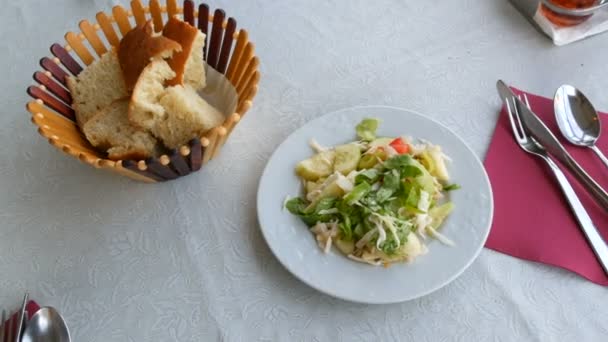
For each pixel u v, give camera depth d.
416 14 0.68
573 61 0.62
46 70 0.55
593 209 0.52
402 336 0.48
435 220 0.51
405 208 0.51
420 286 0.48
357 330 0.49
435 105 0.61
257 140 0.60
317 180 0.54
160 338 0.50
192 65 0.56
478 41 0.65
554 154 0.55
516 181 0.55
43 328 0.48
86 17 0.70
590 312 0.48
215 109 0.57
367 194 0.51
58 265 0.53
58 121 0.53
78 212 0.56
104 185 0.58
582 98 0.58
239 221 0.55
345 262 0.50
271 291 0.51
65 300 0.52
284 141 0.56
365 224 0.50
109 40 0.61
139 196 0.57
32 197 0.57
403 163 0.51
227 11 0.70
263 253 0.53
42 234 0.55
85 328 0.50
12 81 0.66
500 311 0.49
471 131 0.59
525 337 0.48
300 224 0.52
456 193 0.52
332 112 0.57
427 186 0.51
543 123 0.56
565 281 0.50
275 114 0.61
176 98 0.51
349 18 0.69
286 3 0.70
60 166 0.59
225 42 0.58
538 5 0.65
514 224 0.52
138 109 0.51
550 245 0.51
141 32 0.54
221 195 0.56
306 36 0.67
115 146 0.53
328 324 0.49
